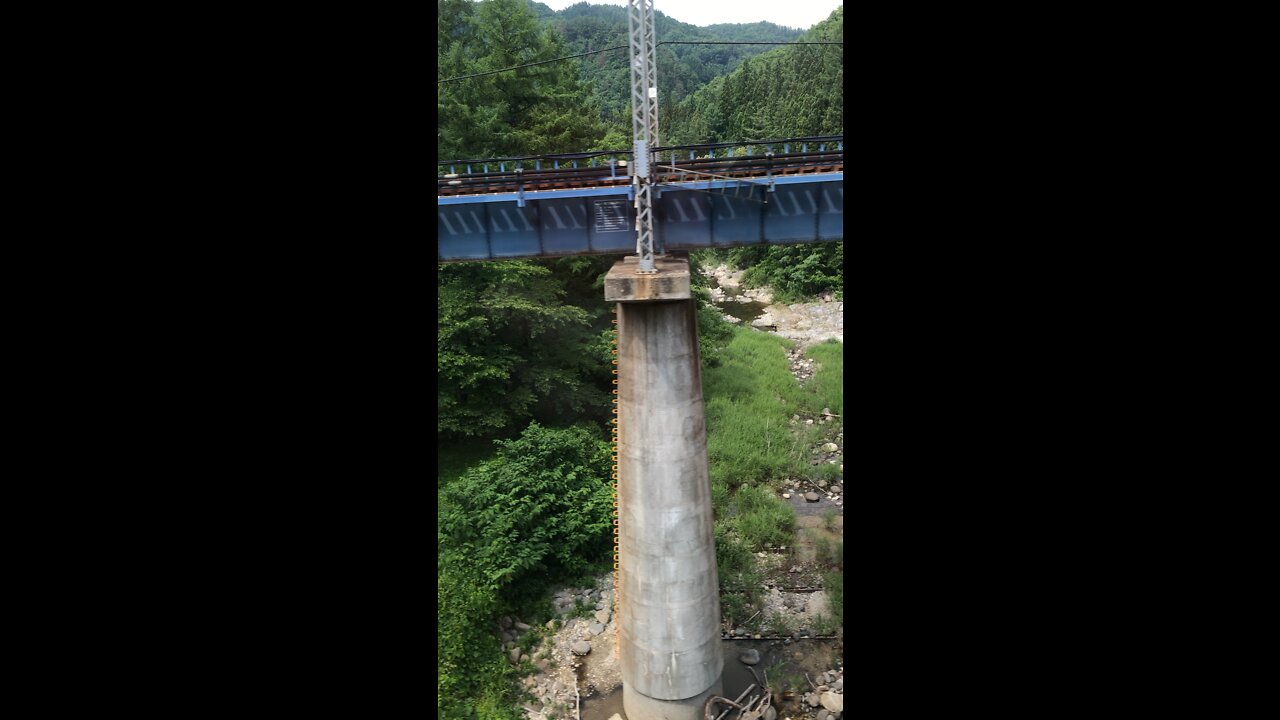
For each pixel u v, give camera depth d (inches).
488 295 1132.5
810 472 1137.4
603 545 952.9
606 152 744.3
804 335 1878.7
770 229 742.5
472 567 840.9
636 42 596.1
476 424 1139.9
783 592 870.4
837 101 2832.2
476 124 1338.6
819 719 683.4
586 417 1259.8
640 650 645.9
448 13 1423.5
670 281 575.5
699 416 633.6
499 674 741.9
